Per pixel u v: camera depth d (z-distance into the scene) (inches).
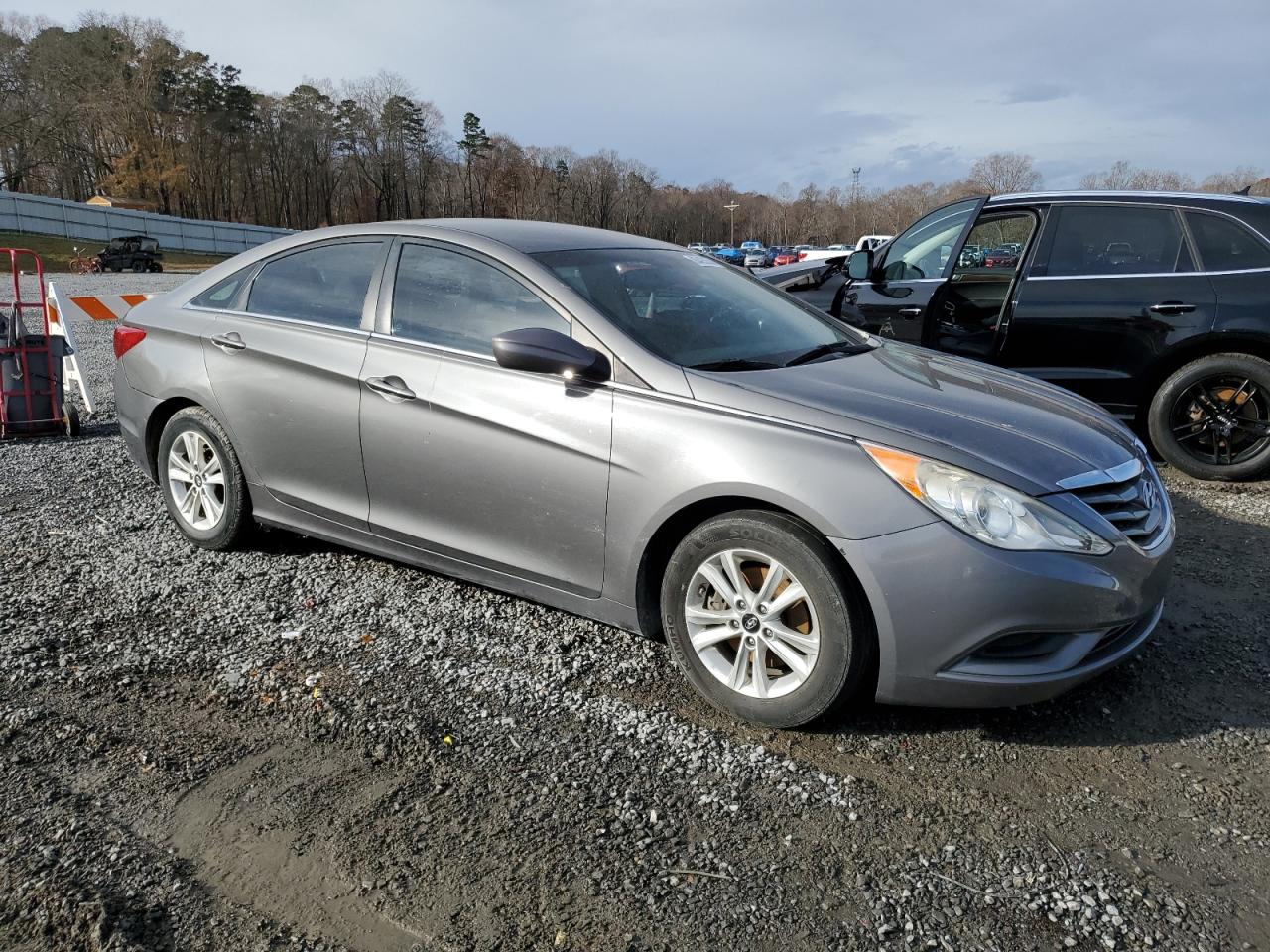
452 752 106.6
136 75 3063.5
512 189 4074.8
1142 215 225.5
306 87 3535.9
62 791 98.2
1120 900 84.5
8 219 2140.7
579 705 117.6
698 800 98.5
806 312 158.4
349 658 129.0
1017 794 100.6
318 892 84.1
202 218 3363.7
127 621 140.3
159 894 83.1
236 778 101.0
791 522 107.5
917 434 107.7
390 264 146.8
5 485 212.5
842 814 96.7
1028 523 102.4
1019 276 233.1
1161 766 106.4
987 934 80.3
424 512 139.0
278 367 151.9
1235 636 139.9
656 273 145.2
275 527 161.5
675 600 117.3
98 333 500.4
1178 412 222.7
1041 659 105.5
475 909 82.1
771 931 80.2
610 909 82.4
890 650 104.1
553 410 123.5
